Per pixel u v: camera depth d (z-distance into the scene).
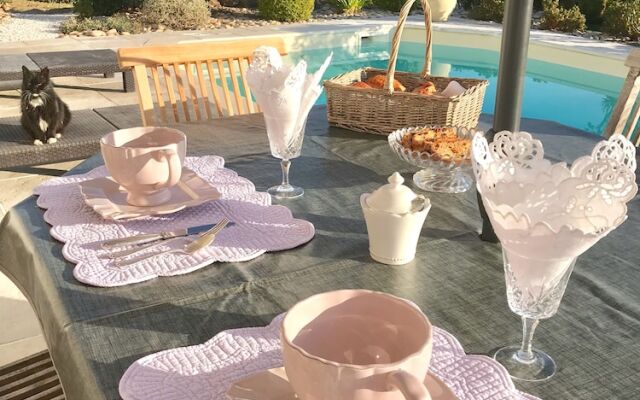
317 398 0.53
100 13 10.77
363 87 1.73
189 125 1.81
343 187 1.34
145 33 8.86
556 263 0.67
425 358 0.53
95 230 1.09
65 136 3.22
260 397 0.61
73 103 5.06
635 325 0.83
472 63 8.10
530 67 7.56
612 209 0.65
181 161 1.16
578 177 0.70
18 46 7.34
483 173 0.71
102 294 0.90
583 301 0.89
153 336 0.80
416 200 1.00
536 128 1.84
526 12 0.93
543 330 0.82
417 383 0.48
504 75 0.97
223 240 1.06
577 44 7.69
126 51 1.97
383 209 0.97
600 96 6.23
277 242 1.05
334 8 11.95
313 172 1.43
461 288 0.93
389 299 0.60
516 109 0.98
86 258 0.99
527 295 0.71
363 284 0.93
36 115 3.06
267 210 1.19
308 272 0.97
